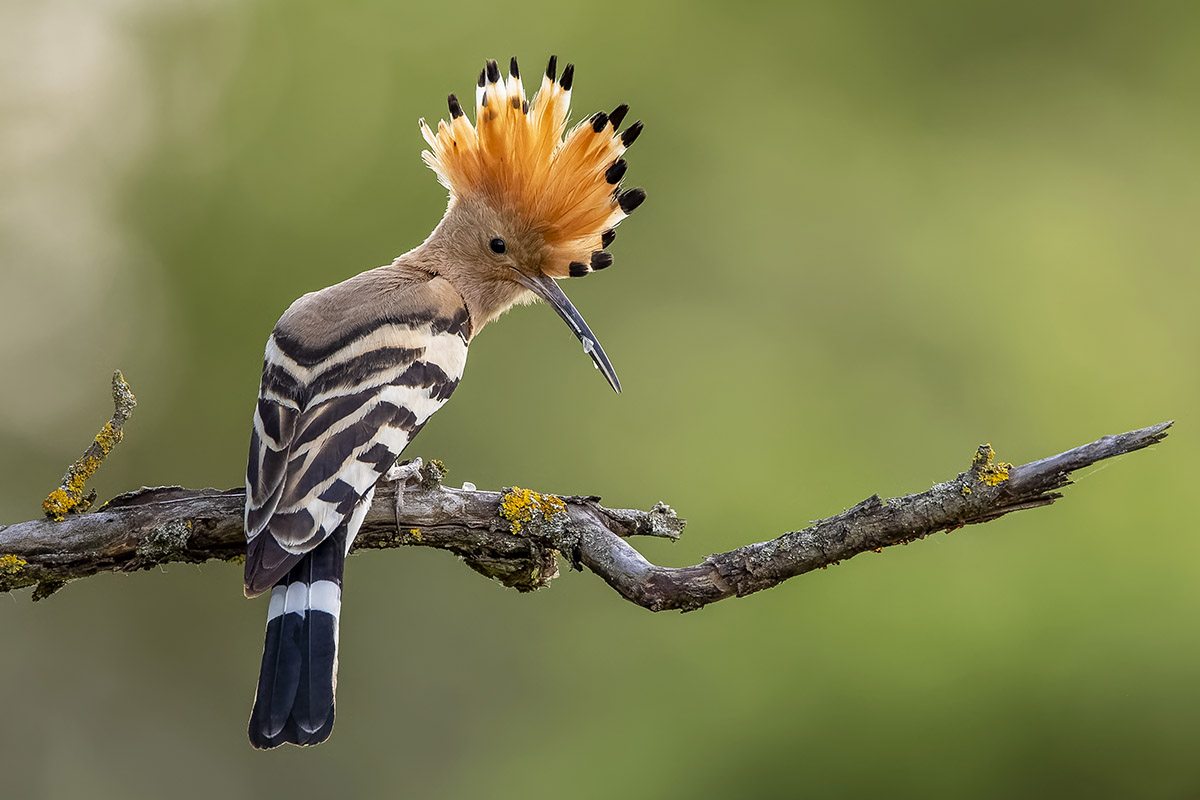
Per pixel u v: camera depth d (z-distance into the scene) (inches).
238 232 570.3
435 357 281.9
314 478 251.8
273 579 238.1
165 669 543.2
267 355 275.3
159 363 565.9
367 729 523.2
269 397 265.3
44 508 255.0
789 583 458.6
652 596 244.1
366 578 531.5
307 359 268.2
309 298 290.5
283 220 567.8
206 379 559.8
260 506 249.3
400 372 271.9
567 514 263.1
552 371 541.0
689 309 558.9
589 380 542.3
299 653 239.3
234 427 553.3
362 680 526.3
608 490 523.2
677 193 569.3
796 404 539.2
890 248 562.9
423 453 528.7
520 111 319.0
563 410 537.3
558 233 319.9
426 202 557.9
